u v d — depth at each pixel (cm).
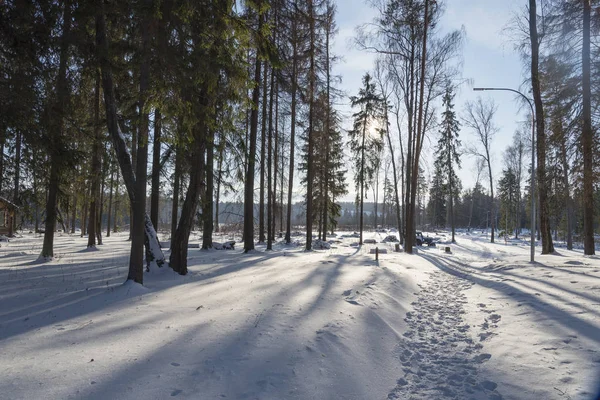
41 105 852
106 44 800
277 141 2686
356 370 446
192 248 2223
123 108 1012
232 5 791
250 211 1889
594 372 402
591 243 1596
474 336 597
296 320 584
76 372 367
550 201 1811
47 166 955
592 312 621
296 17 1356
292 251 2042
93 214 2153
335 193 3553
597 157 1376
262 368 408
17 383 338
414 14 1984
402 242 3066
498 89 1510
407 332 621
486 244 3553
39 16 766
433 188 6588
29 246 2284
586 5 1351
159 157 1452
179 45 808
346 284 927
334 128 2352
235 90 863
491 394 391
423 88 2030
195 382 363
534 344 516
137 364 393
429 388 413
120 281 910
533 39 1761
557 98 1445
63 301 671
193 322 546
